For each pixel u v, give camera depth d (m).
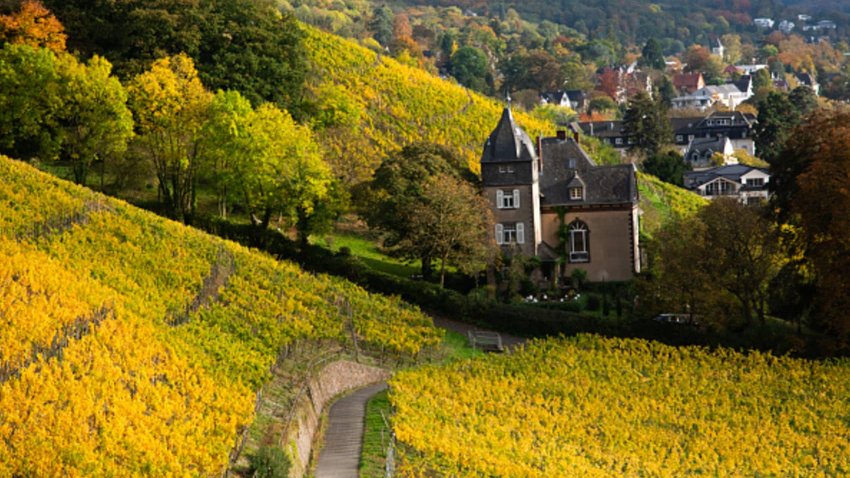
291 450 42.16
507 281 83.56
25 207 61.78
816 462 54.09
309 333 59.00
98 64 84.62
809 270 75.25
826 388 65.75
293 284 68.12
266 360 51.78
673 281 74.44
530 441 51.50
